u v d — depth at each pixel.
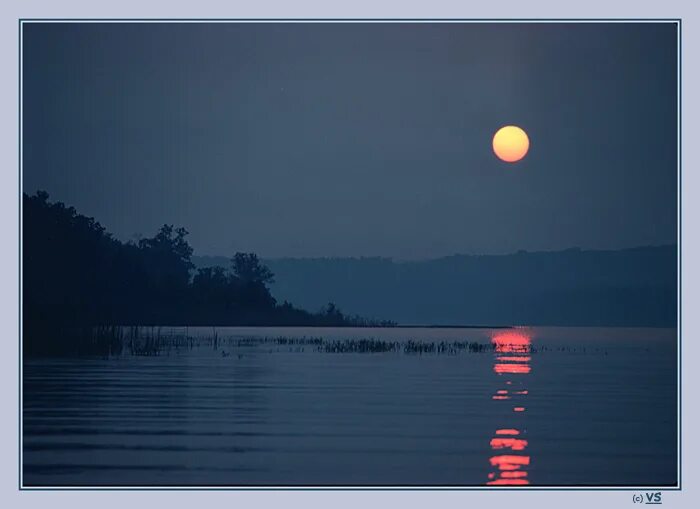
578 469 65.19
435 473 63.66
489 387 106.81
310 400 94.62
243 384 108.69
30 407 88.50
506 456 68.50
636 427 79.94
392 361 147.50
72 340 165.00
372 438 74.31
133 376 117.88
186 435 75.12
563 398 97.12
